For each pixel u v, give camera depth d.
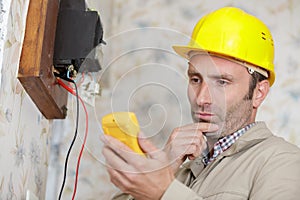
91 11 1.37
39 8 1.28
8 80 1.18
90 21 1.36
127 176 1.07
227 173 1.36
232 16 1.58
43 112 1.55
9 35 1.16
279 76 2.43
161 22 2.54
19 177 1.37
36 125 1.53
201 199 1.12
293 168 1.26
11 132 1.26
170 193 1.11
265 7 2.54
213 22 1.58
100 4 2.35
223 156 1.42
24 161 1.42
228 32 1.54
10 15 1.16
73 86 1.33
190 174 1.51
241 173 1.33
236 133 1.46
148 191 1.10
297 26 2.51
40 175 1.66
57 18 1.36
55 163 2.13
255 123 1.48
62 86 1.37
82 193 2.10
